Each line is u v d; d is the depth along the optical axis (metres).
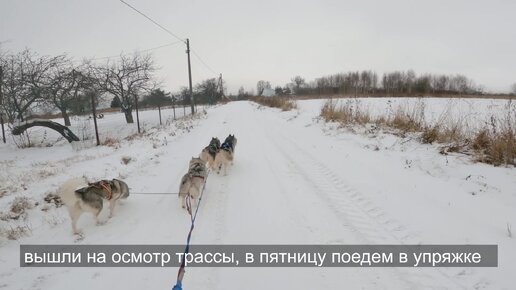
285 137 13.62
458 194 6.00
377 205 6.01
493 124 8.45
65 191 5.38
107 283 4.23
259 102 49.72
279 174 8.35
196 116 27.58
